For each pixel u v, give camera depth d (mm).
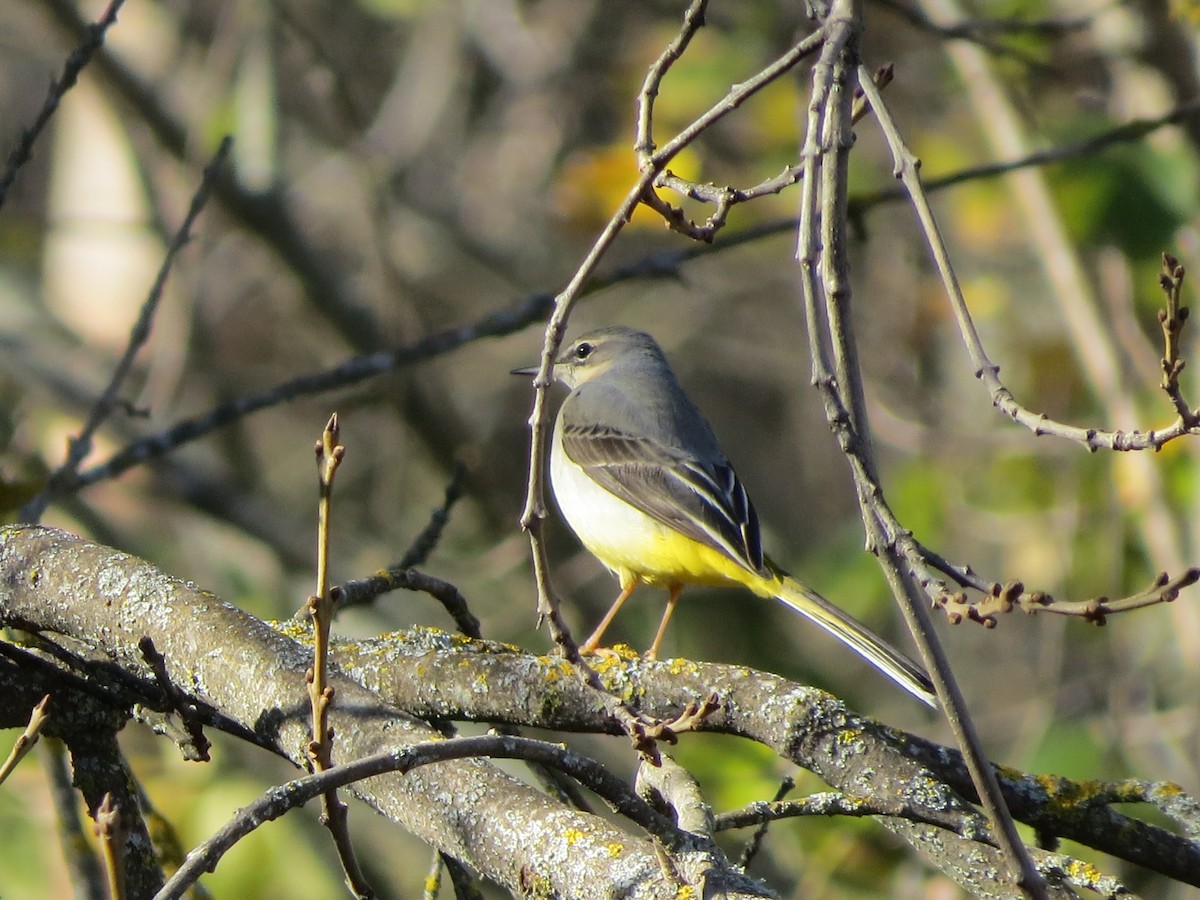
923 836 5707
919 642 4352
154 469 15789
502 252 19344
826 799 5555
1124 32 12289
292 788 4348
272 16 16578
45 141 19422
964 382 15898
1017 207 14250
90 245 17359
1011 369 15344
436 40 18609
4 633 7008
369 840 13805
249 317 19625
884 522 4383
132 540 16078
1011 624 16328
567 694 6062
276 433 19047
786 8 15008
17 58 19484
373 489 18484
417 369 16609
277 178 16844
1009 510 14086
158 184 17594
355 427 19109
